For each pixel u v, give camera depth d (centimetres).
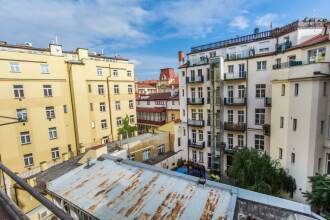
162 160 2339
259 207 827
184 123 2686
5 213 174
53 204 143
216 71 2206
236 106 2214
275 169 1449
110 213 888
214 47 2559
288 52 1736
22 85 1988
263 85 2002
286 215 779
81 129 2464
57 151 2275
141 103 3988
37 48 2231
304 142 1393
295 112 1462
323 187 1109
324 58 1437
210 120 2402
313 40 1641
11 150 1931
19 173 1950
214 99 2250
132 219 834
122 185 1080
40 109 2119
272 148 1728
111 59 2909
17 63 1952
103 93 2762
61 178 1257
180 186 997
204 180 1001
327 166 1374
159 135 2488
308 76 1340
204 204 857
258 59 1998
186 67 2573
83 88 2481
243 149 1653
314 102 1323
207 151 2491
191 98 2567
